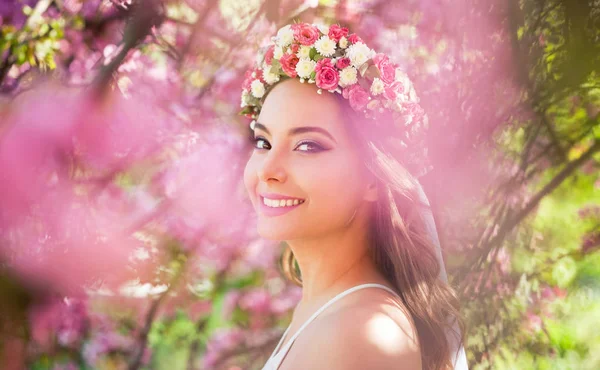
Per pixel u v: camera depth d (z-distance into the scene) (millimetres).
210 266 3979
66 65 3709
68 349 3660
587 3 3252
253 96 1660
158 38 3885
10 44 3533
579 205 4008
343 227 1521
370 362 1232
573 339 3713
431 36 3623
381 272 1583
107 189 3625
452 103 3457
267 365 1498
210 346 4113
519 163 3504
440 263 1756
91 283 3598
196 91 3951
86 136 3504
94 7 3730
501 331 3539
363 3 3807
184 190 3836
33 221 3473
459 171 3367
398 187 1494
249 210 3969
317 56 1521
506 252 3609
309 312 1531
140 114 3666
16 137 3428
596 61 3271
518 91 3420
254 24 3945
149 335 4016
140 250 3680
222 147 3893
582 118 3541
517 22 3389
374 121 1500
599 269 3889
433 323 1570
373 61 1525
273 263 4105
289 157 1475
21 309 3484
